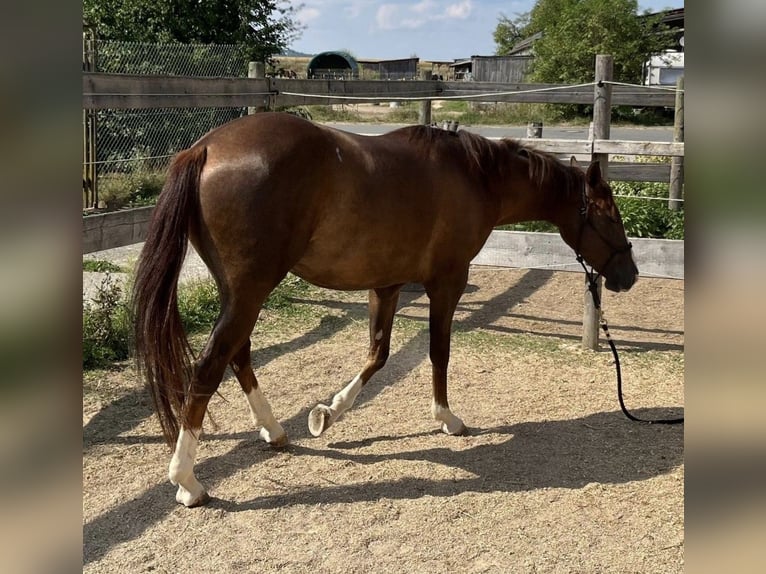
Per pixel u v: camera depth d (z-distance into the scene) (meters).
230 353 2.88
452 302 3.57
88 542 2.69
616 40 24.89
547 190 3.78
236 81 5.44
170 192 2.77
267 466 3.36
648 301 6.64
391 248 3.24
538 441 3.71
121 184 8.70
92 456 3.38
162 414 2.87
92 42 8.41
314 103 6.39
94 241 4.21
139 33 11.66
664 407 4.21
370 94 7.04
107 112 9.51
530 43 37.34
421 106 7.26
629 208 7.55
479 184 3.54
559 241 5.22
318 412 3.60
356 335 5.44
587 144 4.99
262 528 2.84
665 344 5.43
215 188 2.77
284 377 4.55
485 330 5.70
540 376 4.71
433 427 3.86
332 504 3.03
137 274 2.75
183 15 11.90
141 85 4.54
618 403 4.27
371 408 4.11
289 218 2.88
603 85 5.04
